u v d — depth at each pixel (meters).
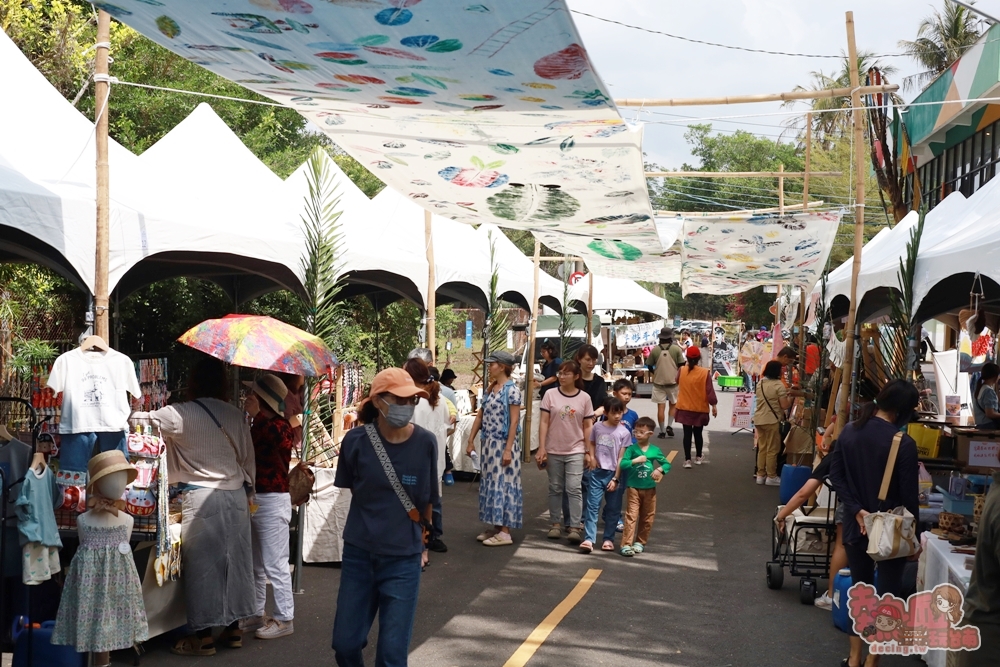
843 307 14.80
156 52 17.94
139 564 6.00
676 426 20.70
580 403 9.52
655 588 7.86
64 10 15.71
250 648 6.19
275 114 21.17
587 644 6.36
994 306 10.85
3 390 9.96
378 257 10.39
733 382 30.27
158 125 17.94
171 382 13.88
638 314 33.56
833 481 5.82
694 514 11.24
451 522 10.52
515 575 8.22
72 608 5.23
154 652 6.05
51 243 6.26
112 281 6.95
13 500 5.68
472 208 8.73
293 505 6.67
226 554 5.95
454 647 6.25
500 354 9.45
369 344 18.78
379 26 4.04
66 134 7.77
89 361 5.97
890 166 19.52
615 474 9.13
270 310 16.33
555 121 5.59
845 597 6.62
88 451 5.96
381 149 6.85
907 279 8.30
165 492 5.64
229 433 6.03
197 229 7.62
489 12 3.75
